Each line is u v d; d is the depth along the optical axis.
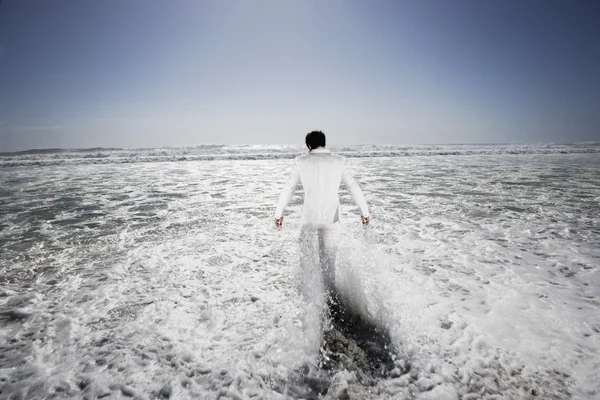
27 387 1.72
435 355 1.91
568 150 31.22
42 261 3.60
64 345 2.09
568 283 2.89
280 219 2.62
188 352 2.00
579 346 1.98
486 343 2.01
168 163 18.58
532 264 3.36
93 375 1.81
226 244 4.17
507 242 4.11
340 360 1.89
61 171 14.18
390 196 7.38
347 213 5.75
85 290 2.89
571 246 3.92
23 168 15.80
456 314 2.35
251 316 2.41
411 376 1.75
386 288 2.76
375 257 3.57
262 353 1.97
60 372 1.84
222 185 9.49
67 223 5.21
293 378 1.77
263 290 2.85
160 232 4.70
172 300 2.69
